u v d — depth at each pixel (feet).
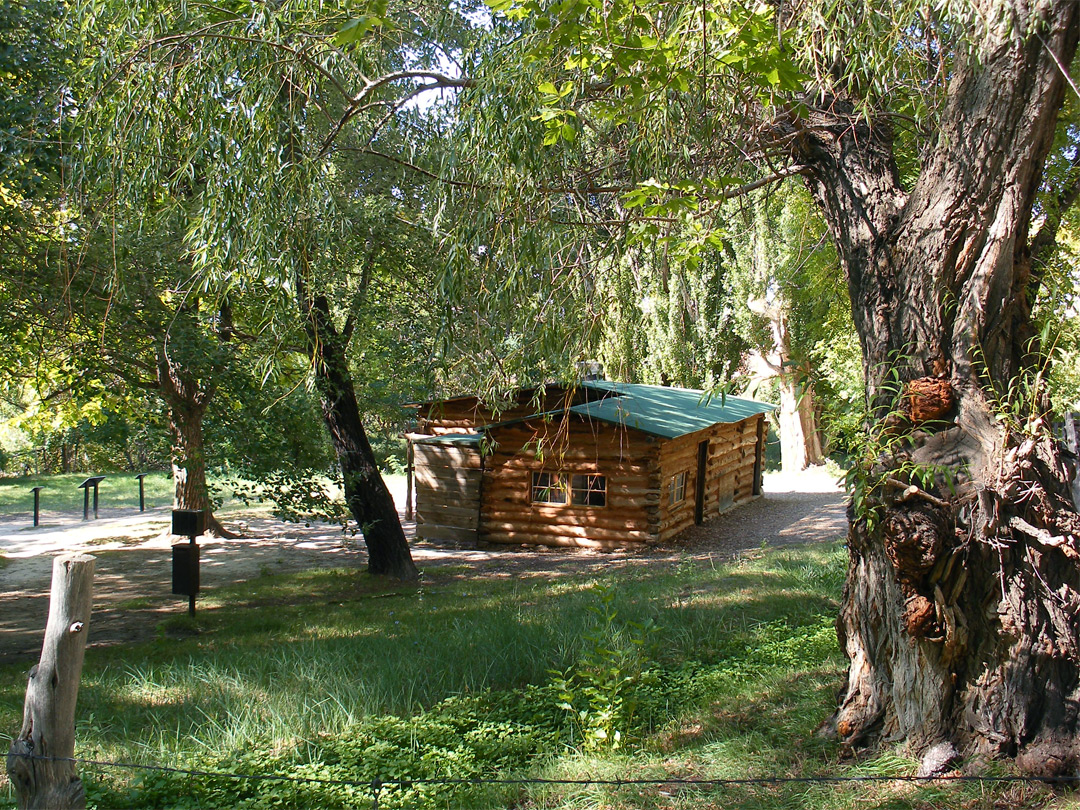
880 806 13.33
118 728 19.06
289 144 16.92
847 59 15.74
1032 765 13.84
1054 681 14.16
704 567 43.24
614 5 13.29
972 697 14.44
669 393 69.51
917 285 15.06
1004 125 13.93
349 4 16.61
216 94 16.66
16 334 32.09
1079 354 17.71
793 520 66.49
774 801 13.88
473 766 16.40
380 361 49.60
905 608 14.38
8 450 104.88
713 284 77.05
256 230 16.11
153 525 70.38
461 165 17.63
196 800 15.16
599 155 19.51
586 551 57.82
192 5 17.35
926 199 15.05
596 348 18.52
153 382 47.73
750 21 13.09
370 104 17.93
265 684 22.47
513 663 23.34
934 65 17.42
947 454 14.56
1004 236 14.33
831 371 61.36
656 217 15.55
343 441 47.55
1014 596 14.20
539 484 60.23
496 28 17.03
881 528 14.70
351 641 28.86
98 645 32.94
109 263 27.86
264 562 56.34
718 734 17.24
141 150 17.65
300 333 18.84
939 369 14.93
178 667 25.16
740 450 76.02
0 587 47.75
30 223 28.66
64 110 21.35
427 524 62.75
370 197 34.12
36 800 10.43
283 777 13.75
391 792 15.29
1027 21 13.32
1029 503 14.25
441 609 35.86
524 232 16.40
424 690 21.16
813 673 20.31
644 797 14.51
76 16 19.83
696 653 23.72
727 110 16.67
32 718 10.56
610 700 17.61
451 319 17.06
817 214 29.63
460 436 62.49
